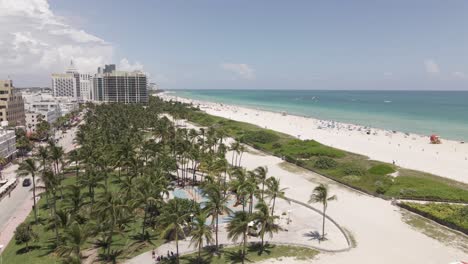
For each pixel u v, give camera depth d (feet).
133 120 645.51
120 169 400.67
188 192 329.93
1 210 289.12
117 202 210.59
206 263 196.24
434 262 196.24
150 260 202.18
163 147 402.31
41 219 267.80
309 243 220.84
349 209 281.33
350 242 221.46
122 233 221.46
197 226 192.95
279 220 258.98
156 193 232.94
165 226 204.54
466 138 648.79
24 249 218.38
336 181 364.58
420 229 242.37
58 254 184.34
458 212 254.68
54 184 251.39
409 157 488.85
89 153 339.36
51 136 638.94
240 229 194.59
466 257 202.28
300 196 314.35
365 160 451.94
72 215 217.36
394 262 196.24
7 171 412.16
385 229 241.96
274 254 206.08
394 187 322.75
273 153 501.15
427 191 307.17
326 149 493.36
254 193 244.42
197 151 362.94
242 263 195.31
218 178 330.75
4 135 438.40
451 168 427.74
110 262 200.54
